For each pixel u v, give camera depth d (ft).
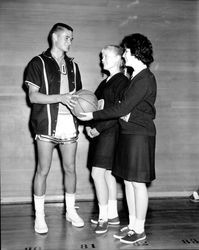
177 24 11.80
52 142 8.58
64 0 11.19
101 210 8.78
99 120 8.79
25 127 11.21
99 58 11.43
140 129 7.72
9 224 9.23
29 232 8.63
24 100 11.16
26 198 11.25
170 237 8.36
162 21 11.71
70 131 8.70
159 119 11.87
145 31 11.63
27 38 11.05
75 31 11.27
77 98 8.34
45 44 11.12
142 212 7.88
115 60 8.78
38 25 11.09
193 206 11.05
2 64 11.00
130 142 7.73
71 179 9.09
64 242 8.01
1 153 11.14
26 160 11.26
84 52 11.34
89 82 11.41
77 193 11.53
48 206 10.91
